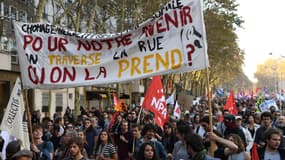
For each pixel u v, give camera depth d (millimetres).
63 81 7371
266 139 6375
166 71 7102
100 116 20281
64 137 9367
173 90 44156
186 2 7055
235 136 6574
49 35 7441
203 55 6961
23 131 6977
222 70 69438
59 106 36625
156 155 6543
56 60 7422
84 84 7320
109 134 10109
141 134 9648
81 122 15430
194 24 7016
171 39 7137
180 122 10141
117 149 10008
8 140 7059
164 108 10633
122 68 7281
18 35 7473
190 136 5605
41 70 7406
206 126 8469
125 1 29531
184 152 7363
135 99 51500
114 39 7328
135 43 7273
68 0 32688
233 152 6414
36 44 7441
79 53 7398
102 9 33062
